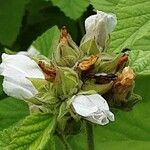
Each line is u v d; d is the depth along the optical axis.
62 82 0.25
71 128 0.26
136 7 0.30
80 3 0.40
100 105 0.24
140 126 0.34
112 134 0.34
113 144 0.34
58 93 0.25
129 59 0.29
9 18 0.44
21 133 0.25
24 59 0.26
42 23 0.46
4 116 0.34
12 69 0.25
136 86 0.33
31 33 0.46
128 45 0.29
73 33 0.45
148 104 0.33
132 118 0.34
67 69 0.25
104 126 0.34
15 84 0.25
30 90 0.25
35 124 0.25
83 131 0.27
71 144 0.33
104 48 0.26
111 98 0.26
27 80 0.25
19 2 0.44
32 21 0.46
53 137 0.28
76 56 0.26
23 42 0.46
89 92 0.25
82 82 0.25
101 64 0.25
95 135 0.34
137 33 0.29
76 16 0.40
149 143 0.34
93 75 0.25
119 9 0.30
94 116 0.24
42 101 0.25
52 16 0.46
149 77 0.33
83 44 0.26
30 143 0.25
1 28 0.44
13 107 0.34
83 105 0.24
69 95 0.25
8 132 0.26
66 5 0.40
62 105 0.25
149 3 0.30
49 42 0.35
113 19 0.26
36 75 0.25
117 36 0.29
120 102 0.26
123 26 0.29
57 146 0.32
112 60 0.25
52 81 0.25
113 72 0.25
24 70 0.25
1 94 0.37
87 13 0.43
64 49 0.26
